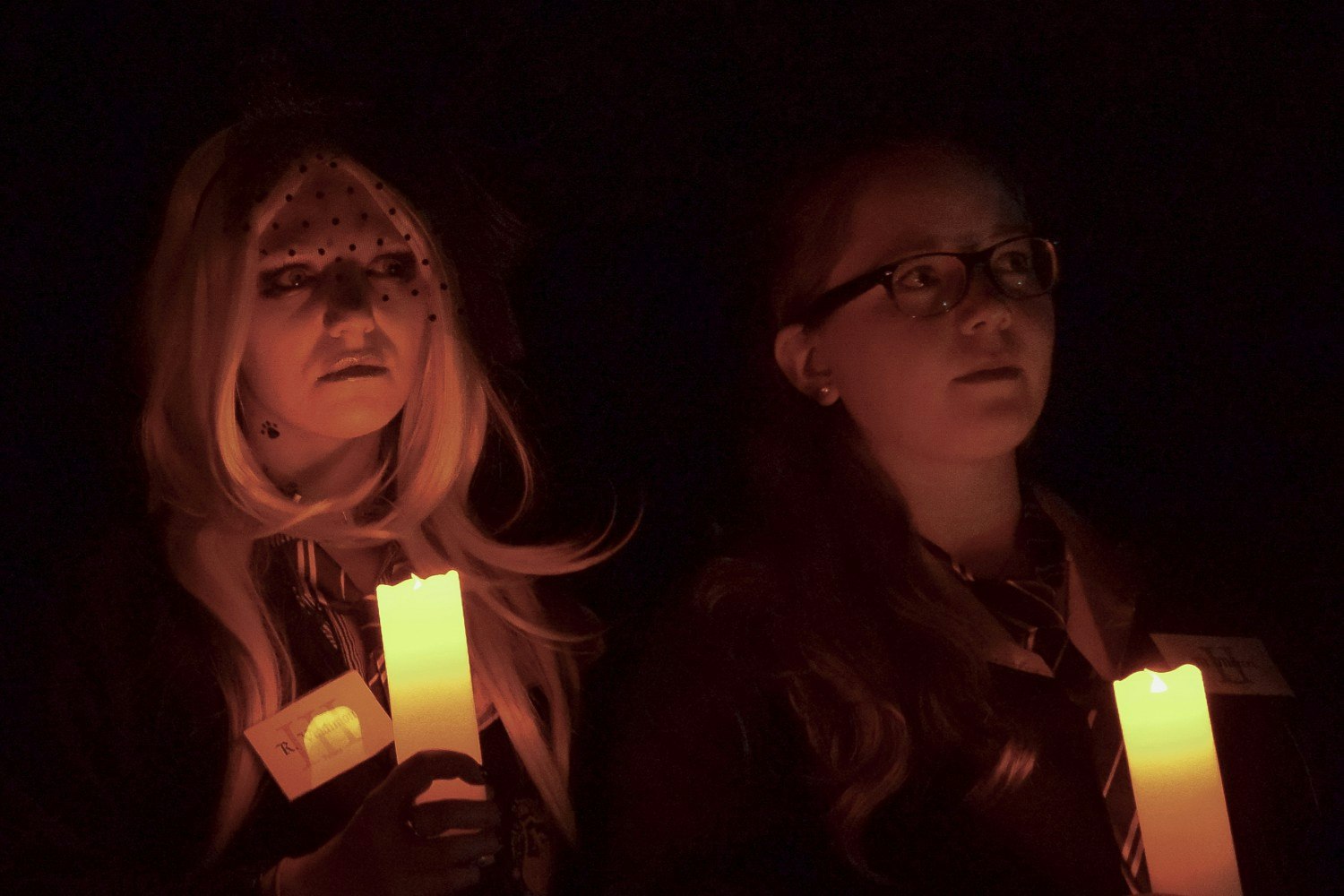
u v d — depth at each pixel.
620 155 2.67
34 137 2.43
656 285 2.68
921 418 2.03
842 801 1.94
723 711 2.01
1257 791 2.02
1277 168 2.74
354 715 1.92
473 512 2.29
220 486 1.97
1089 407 2.73
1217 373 2.74
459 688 1.70
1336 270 2.72
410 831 1.65
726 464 2.61
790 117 2.61
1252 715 2.07
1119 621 2.13
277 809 1.90
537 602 2.23
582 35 2.64
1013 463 2.15
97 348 2.43
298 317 1.96
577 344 2.68
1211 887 1.63
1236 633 2.18
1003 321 2.00
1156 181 2.75
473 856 1.67
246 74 2.21
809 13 2.64
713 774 1.99
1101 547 2.22
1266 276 2.75
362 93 2.21
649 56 2.66
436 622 1.70
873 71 2.64
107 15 2.44
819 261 2.13
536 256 2.64
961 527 2.12
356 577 2.12
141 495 2.16
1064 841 1.92
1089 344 2.73
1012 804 1.93
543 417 2.64
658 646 2.13
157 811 1.86
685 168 2.67
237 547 2.00
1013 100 2.69
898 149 2.14
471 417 2.18
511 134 2.62
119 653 1.91
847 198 2.12
